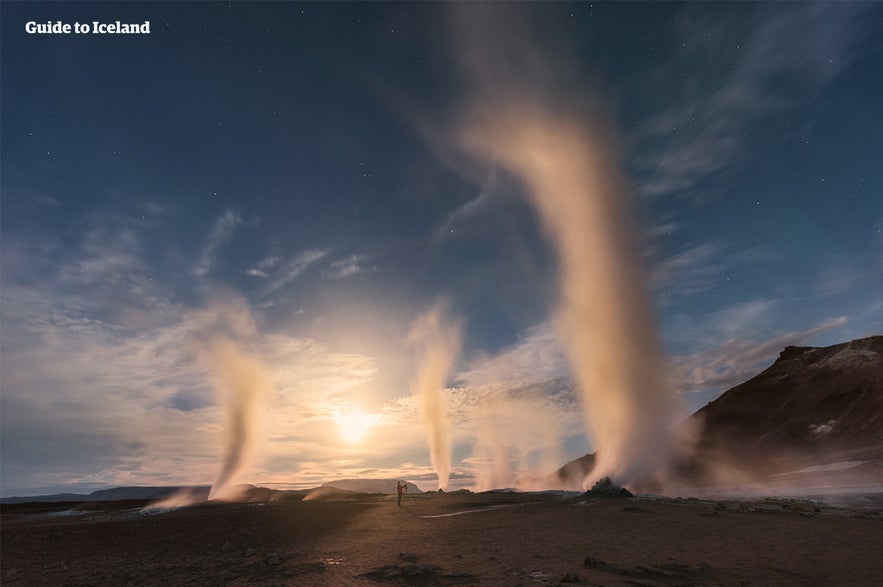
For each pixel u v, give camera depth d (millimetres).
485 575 14188
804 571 12953
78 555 22391
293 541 23906
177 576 16078
